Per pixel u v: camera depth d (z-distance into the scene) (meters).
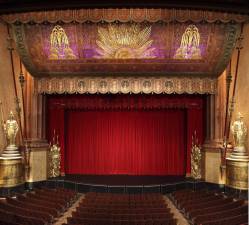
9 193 13.59
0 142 13.91
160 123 17.38
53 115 16.53
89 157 17.47
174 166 17.25
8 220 9.02
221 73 14.61
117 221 8.80
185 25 13.34
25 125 14.70
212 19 12.20
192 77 14.72
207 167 15.12
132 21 12.30
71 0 9.78
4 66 14.08
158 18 12.21
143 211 10.30
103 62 14.37
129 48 13.93
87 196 12.84
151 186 14.44
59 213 10.90
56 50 14.12
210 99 15.22
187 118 16.52
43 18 12.35
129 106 15.98
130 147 17.52
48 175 15.56
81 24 13.38
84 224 8.45
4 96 14.12
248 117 13.91
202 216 9.30
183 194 13.22
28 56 14.06
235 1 10.06
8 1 9.93
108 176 16.77
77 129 17.44
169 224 8.90
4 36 14.01
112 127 17.56
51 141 16.50
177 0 9.84
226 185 14.31
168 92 14.63
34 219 8.73
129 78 14.65
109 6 9.82
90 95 16.02
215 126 15.07
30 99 15.05
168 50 13.98
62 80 14.80
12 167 13.76
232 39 13.44
